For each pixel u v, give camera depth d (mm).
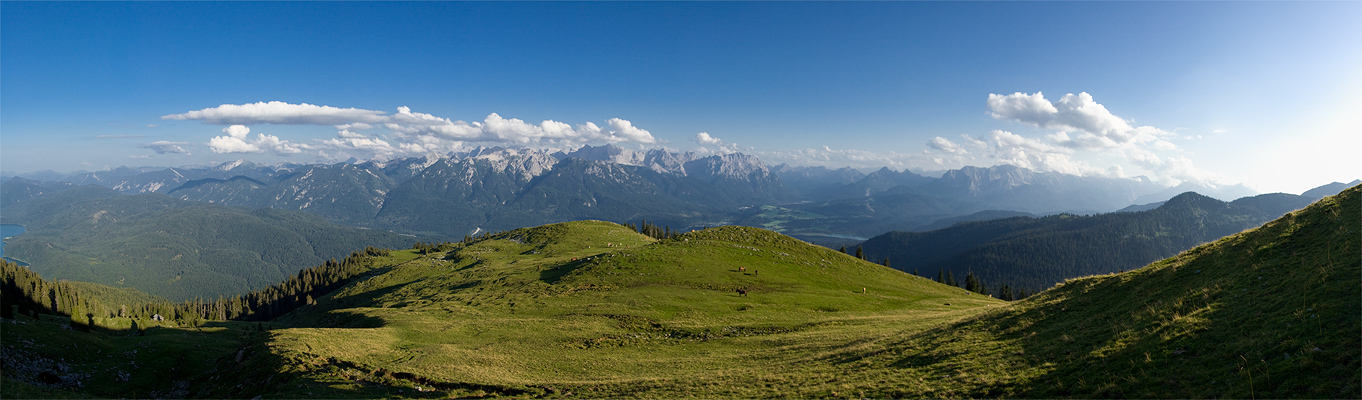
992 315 41656
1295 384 18469
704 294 80750
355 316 81250
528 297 84250
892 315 64000
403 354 50094
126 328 89750
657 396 33656
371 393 37188
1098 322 31938
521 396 36406
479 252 183875
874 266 126812
